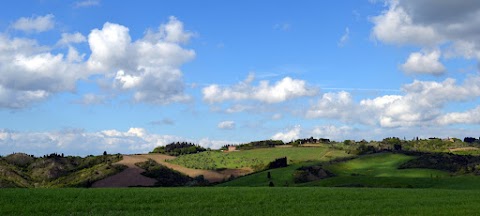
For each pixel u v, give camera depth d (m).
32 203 47.50
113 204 48.81
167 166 192.62
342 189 68.06
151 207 47.91
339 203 52.50
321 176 150.38
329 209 48.16
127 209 46.47
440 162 168.75
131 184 163.75
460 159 172.50
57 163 189.00
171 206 48.72
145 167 184.12
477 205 51.25
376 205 51.19
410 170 158.88
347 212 45.91
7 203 46.66
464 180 97.56
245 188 68.69
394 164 174.62
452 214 44.44
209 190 63.09
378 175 153.25
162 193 58.38
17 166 185.38
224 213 44.78
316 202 53.25
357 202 53.41
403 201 54.72
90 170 178.25
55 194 54.44
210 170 190.38
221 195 57.22
